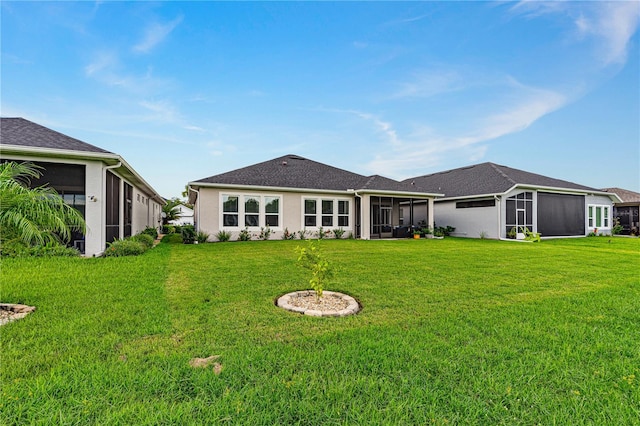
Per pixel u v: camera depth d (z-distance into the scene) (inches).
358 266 314.7
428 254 417.1
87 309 165.2
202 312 163.0
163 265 304.7
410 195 732.7
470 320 156.2
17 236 167.3
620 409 86.9
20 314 158.1
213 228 601.6
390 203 829.8
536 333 139.5
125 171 482.6
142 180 555.8
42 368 103.2
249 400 87.8
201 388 93.0
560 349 123.9
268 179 677.3
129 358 110.8
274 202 655.1
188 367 104.3
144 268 282.8
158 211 1128.2
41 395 87.3
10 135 361.1
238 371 102.8
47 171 375.9
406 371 105.9
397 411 84.6
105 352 115.5
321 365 108.5
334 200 713.6
